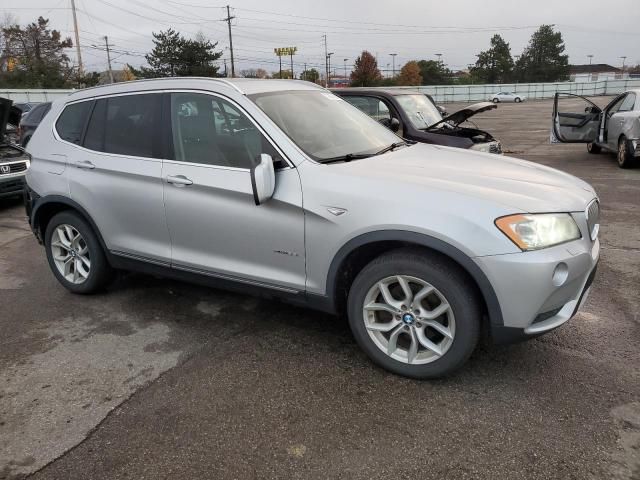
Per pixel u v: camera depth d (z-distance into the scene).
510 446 2.58
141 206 3.92
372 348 3.24
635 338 3.58
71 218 4.44
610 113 11.32
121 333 3.92
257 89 3.72
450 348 2.99
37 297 4.68
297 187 3.23
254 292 3.60
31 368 3.46
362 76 85.25
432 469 2.45
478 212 2.79
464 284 2.89
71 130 4.42
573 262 2.84
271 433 2.74
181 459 2.58
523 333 2.84
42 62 55.75
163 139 3.84
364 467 2.48
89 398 3.10
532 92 61.41
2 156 8.32
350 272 3.33
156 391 3.15
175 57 65.19
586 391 2.99
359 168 3.25
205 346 3.67
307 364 3.39
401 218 2.90
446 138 6.86
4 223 7.69
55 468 2.55
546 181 3.25
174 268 3.92
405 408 2.90
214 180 3.52
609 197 7.92
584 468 2.42
